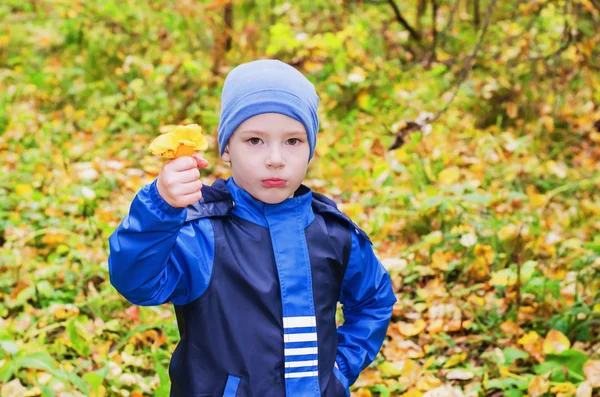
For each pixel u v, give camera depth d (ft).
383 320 7.18
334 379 6.40
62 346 10.85
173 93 21.03
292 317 6.07
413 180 16.43
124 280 5.70
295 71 6.27
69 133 20.20
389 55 22.63
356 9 24.03
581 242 13.47
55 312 11.60
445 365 10.82
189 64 20.80
